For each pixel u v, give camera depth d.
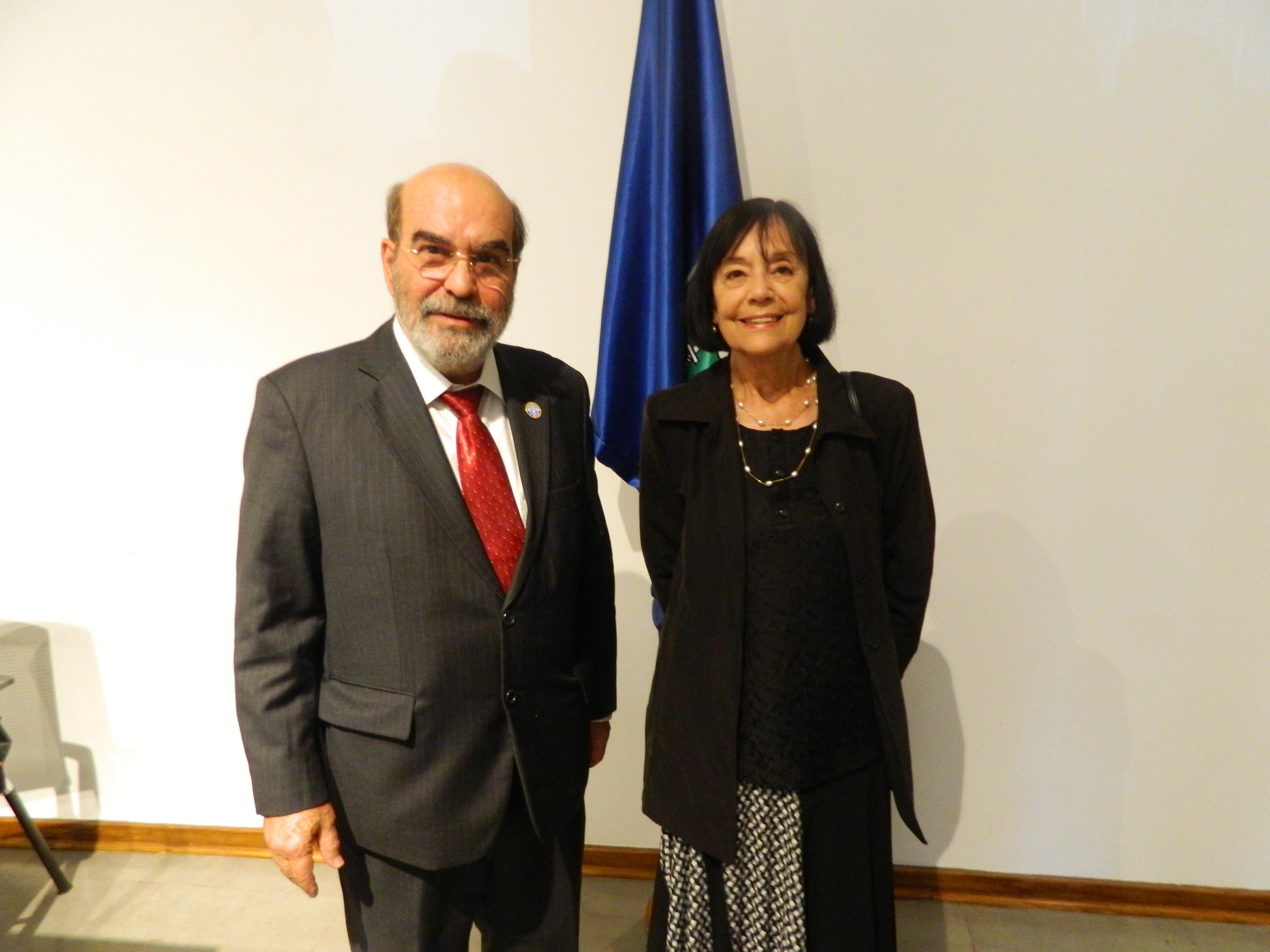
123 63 2.00
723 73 1.70
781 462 1.26
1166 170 1.78
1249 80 1.73
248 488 1.17
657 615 1.88
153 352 2.13
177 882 2.23
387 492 1.15
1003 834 2.11
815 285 1.28
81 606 2.27
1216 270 1.81
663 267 1.71
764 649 1.24
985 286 1.88
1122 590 1.96
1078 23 1.75
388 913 1.25
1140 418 1.89
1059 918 2.07
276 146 2.00
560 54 1.90
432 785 1.17
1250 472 1.87
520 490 1.25
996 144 1.82
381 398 1.18
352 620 1.18
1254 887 2.04
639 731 2.17
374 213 2.01
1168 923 2.04
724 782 1.24
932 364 1.93
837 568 1.24
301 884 1.18
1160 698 1.99
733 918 1.29
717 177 1.69
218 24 1.96
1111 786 2.05
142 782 2.35
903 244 1.89
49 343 2.15
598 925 2.05
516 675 1.20
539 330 2.02
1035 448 1.93
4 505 2.24
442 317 1.13
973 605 2.02
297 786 1.17
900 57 1.82
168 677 2.29
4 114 2.04
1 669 2.30
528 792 1.23
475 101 1.94
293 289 2.07
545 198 1.96
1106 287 1.85
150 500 2.21
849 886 1.31
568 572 1.28
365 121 1.97
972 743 2.08
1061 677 2.02
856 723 1.29
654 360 1.74
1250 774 1.99
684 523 1.34
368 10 1.92
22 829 2.36
